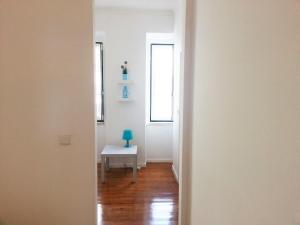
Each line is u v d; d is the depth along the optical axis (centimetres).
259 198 98
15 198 210
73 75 204
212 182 158
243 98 112
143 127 452
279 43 84
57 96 205
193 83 209
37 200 212
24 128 205
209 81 164
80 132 210
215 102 152
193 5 207
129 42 435
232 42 124
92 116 209
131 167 452
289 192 79
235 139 121
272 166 88
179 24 365
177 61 390
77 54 203
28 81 202
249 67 106
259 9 97
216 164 150
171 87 487
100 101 474
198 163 193
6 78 199
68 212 216
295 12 75
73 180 214
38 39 199
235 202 122
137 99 446
